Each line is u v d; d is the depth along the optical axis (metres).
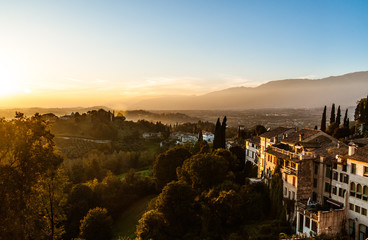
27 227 33.78
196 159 72.00
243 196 62.59
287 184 57.03
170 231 59.38
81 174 117.50
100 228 65.38
